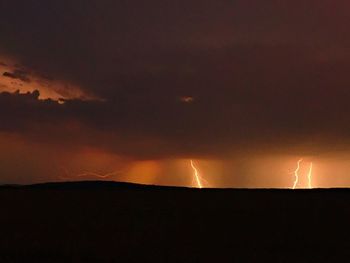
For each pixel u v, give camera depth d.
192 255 18.30
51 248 18.81
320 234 25.84
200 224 28.67
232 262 17.50
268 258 18.58
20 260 17.17
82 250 18.59
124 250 18.83
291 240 23.64
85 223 28.19
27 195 53.44
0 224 27.67
